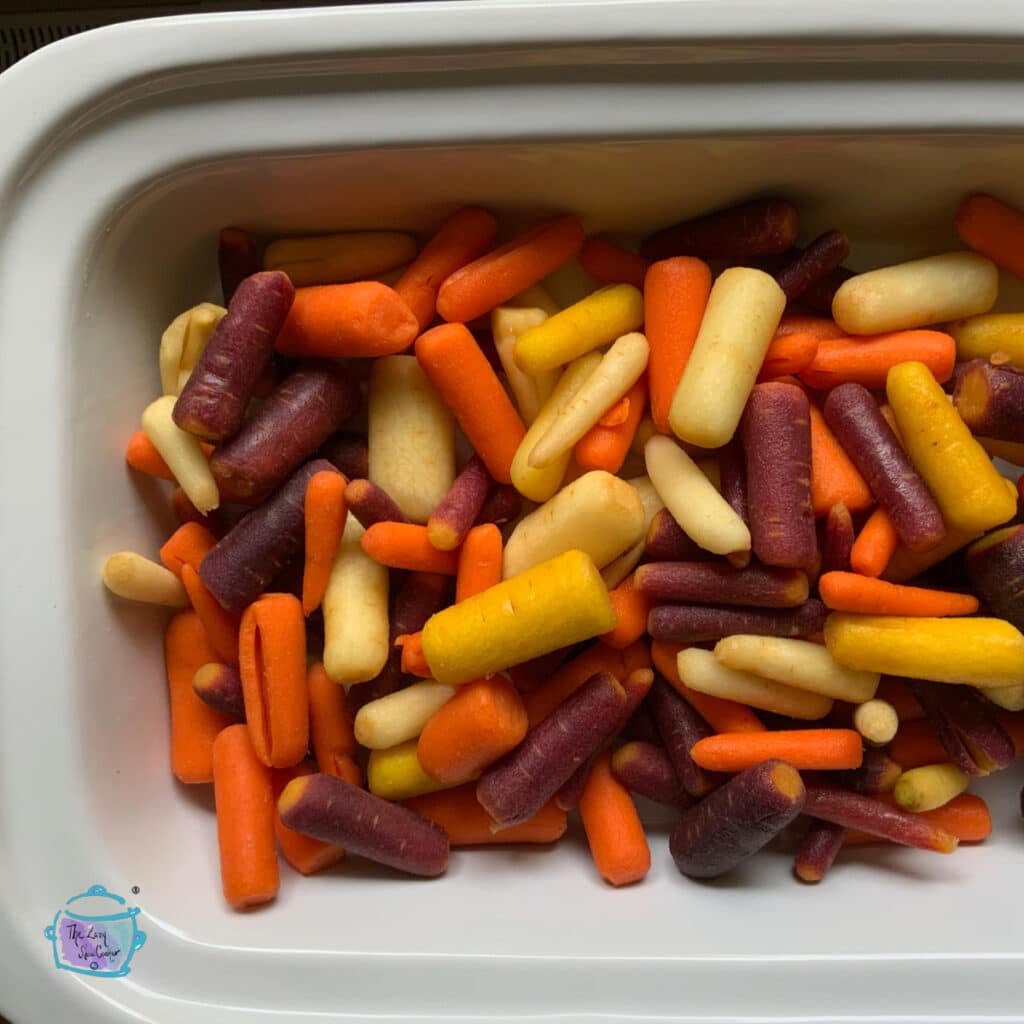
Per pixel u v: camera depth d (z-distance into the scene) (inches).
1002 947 14.7
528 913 15.3
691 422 14.4
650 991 14.5
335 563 15.5
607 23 13.7
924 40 13.7
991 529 15.2
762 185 15.2
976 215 15.2
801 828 16.4
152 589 15.4
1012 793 16.5
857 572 14.8
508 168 14.8
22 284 14.4
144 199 14.7
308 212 15.5
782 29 13.7
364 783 16.3
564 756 14.9
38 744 14.6
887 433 15.0
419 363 15.4
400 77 14.1
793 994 14.5
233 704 15.6
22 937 14.4
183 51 13.9
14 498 14.4
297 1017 14.5
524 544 15.2
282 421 15.1
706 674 15.2
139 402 15.7
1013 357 15.4
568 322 15.1
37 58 14.0
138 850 15.3
